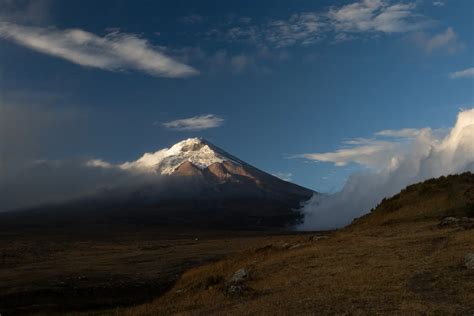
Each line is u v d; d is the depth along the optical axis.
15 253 106.62
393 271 25.62
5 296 56.47
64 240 186.38
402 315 17.78
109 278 69.19
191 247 123.75
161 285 63.69
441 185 56.44
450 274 23.16
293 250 42.56
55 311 51.16
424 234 36.47
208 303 27.05
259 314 21.03
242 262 47.69
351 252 33.75
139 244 152.75
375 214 57.78
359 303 20.48
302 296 23.70
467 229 35.44
